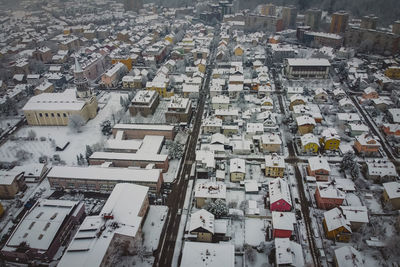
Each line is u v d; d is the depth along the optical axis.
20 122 186.50
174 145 146.75
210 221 101.62
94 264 85.00
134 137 163.75
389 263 92.38
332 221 100.56
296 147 151.88
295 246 93.12
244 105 195.62
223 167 135.00
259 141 154.12
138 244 97.38
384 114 182.88
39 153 153.75
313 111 181.75
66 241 102.56
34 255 94.94
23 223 100.75
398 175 131.00
